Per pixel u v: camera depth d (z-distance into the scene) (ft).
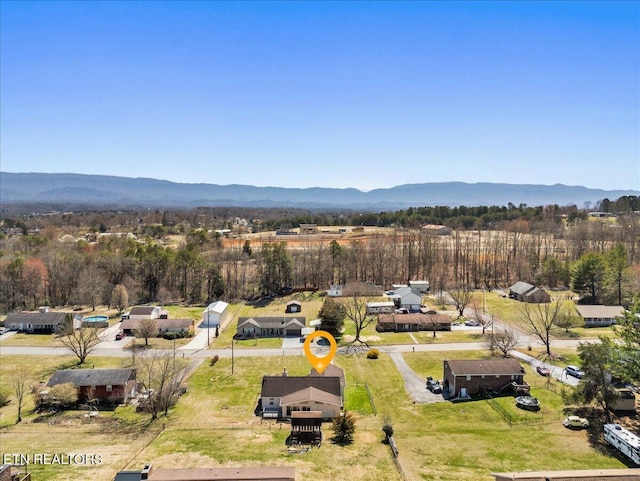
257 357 250.16
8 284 363.97
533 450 144.15
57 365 240.12
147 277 408.67
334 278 427.33
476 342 264.11
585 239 483.51
